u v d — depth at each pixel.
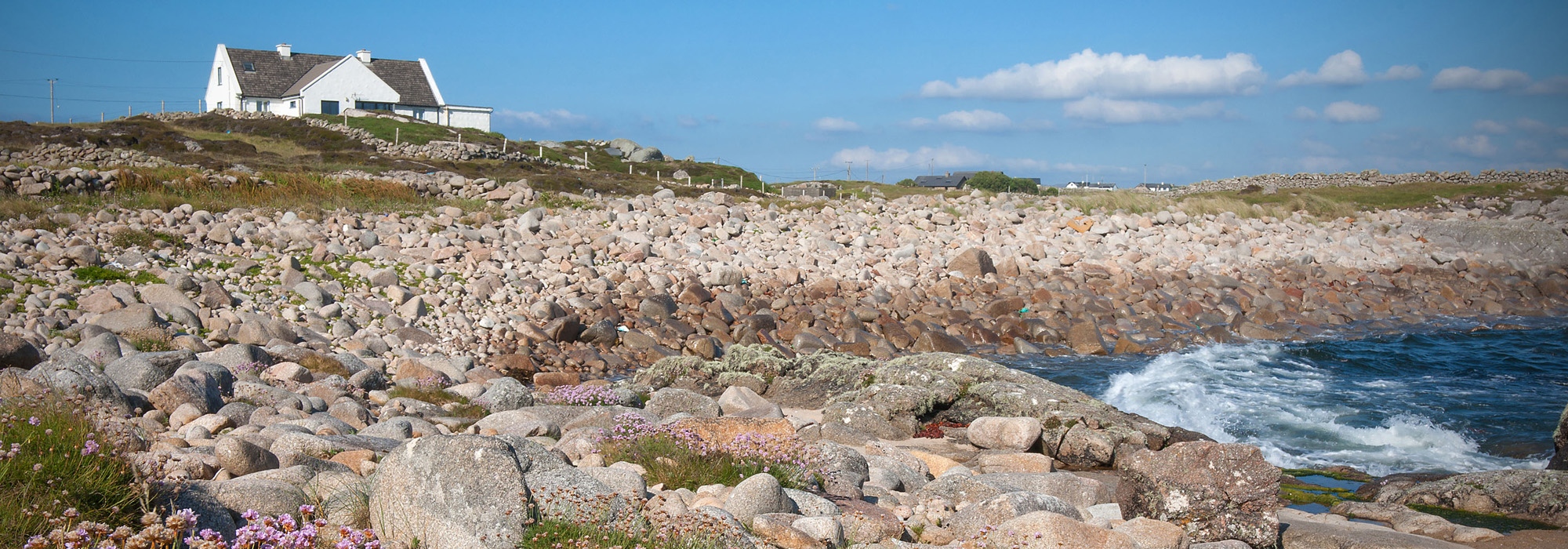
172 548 4.22
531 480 5.65
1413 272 28.55
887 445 10.50
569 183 37.62
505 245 21.97
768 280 22.03
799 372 14.35
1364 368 17.05
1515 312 24.95
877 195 42.12
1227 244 29.77
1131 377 16.25
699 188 40.03
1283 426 12.72
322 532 4.72
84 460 4.81
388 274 18.44
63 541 3.87
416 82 74.94
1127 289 23.92
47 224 18.55
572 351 16.89
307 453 6.71
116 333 13.48
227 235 19.39
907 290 22.08
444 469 4.99
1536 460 10.91
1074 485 8.26
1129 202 35.50
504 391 11.63
